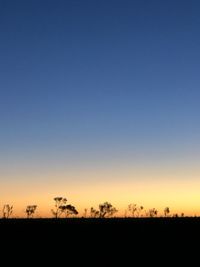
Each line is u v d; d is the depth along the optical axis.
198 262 77.50
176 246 94.38
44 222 142.62
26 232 115.81
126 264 76.81
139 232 116.12
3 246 92.88
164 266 74.56
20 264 75.75
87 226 129.75
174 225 128.62
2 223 135.38
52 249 91.69
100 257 83.62
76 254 86.50
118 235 111.56
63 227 127.06
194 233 111.69
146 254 85.94
